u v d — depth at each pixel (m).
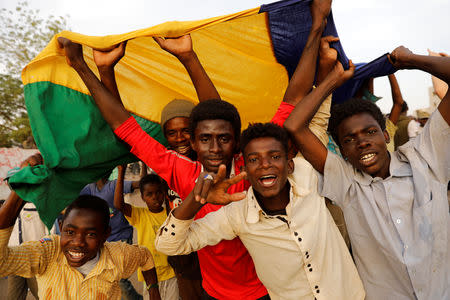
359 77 2.24
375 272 1.74
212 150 1.82
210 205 2.03
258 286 1.99
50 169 1.80
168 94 2.57
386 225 1.68
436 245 1.59
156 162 1.92
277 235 1.68
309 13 2.00
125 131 1.91
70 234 1.89
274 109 2.71
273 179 1.59
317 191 1.81
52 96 1.95
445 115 1.63
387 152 1.76
